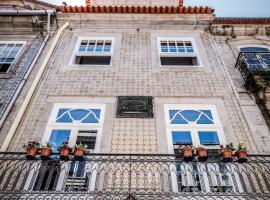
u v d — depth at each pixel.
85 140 5.82
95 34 8.70
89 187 4.76
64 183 4.71
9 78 7.07
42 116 6.13
